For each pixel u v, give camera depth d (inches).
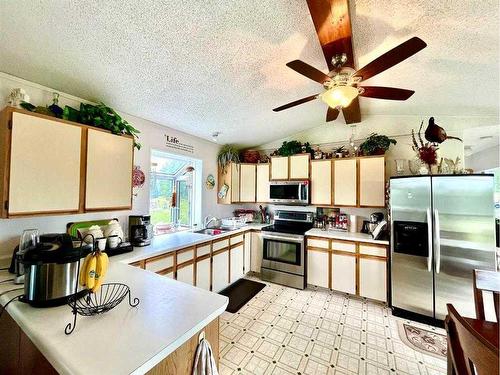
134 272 60.6
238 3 50.8
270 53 69.7
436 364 70.9
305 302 111.5
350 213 138.5
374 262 110.5
